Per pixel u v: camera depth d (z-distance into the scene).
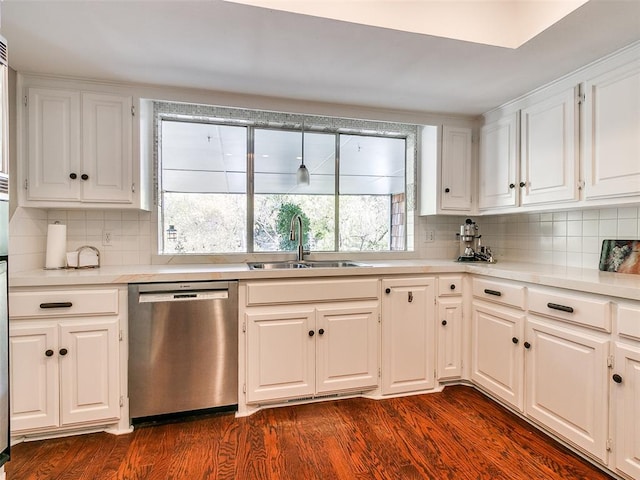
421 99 2.56
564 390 1.74
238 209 2.81
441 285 2.44
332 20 1.59
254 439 1.85
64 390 1.83
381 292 2.32
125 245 2.48
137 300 1.92
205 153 2.78
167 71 2.09
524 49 1.83
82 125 2.15
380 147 3.17
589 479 1.54
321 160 3.03
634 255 1.95
